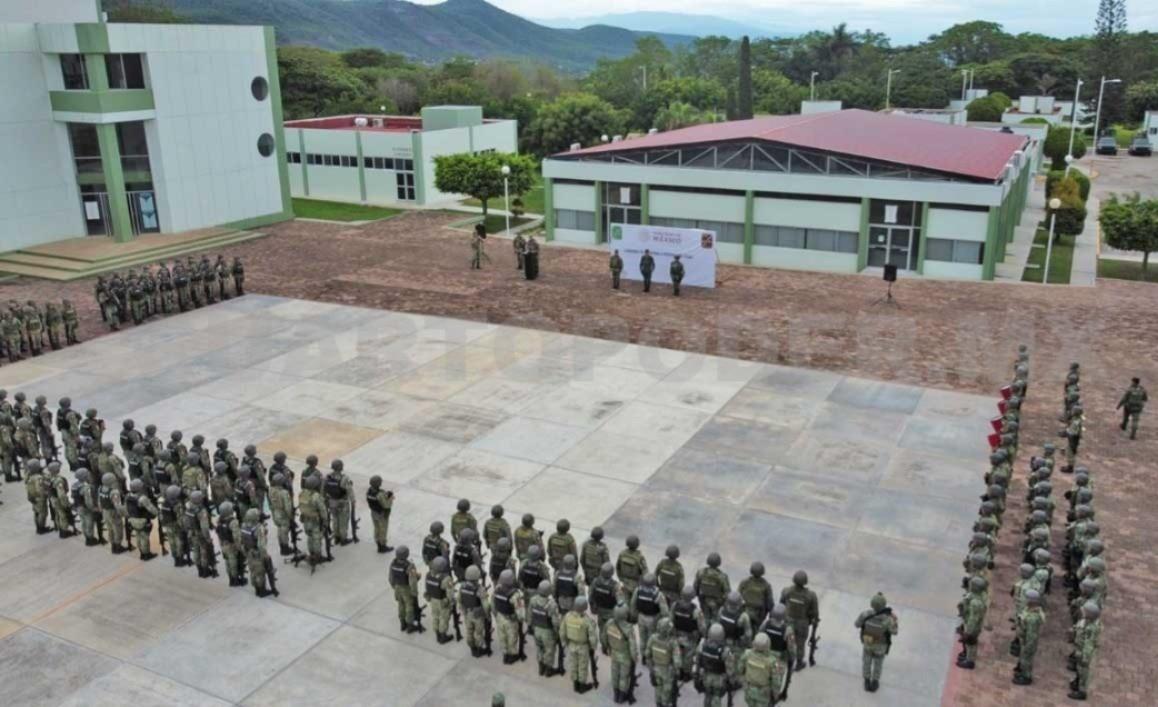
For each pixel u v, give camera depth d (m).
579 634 11.65
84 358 25.50
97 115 37.00
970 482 17.39
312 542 14.88
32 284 34.09
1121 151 80.12
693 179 35.91
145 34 37.97
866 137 38.59
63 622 13.78
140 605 14.16
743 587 12.03
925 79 114.00
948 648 12.66
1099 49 105.62
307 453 19.14
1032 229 43.47
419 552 15.38
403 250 38.91
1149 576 14.31
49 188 38.66
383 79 103.00
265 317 29.03
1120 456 18.61
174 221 40.72
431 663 12.68
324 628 13.50
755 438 19.47
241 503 15.11
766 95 109.50
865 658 11.70
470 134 53.38
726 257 36.38
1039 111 96.44
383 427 20.34
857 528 15.80
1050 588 13.67
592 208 38.72
